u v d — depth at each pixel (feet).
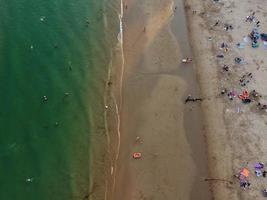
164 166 138.72
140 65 174.29
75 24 187.32
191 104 158.92
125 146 143.74
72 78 162.91
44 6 192.24
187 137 147.64
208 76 169.58
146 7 205.26
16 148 134.92
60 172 132.16
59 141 140.67
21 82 155.63
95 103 155.94
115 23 192.85
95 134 145.59
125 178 134.72
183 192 132.36
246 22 195.11
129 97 160.56
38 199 124.06
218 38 186.70
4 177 126.82
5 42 169.37
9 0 190.08
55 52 171.32
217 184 134.62
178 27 194.70
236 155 142.31
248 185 134.10
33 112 147.02
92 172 134.21
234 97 160.97
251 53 179.42
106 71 169.17
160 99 160.45
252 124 152.05
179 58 178.09
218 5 205.98
